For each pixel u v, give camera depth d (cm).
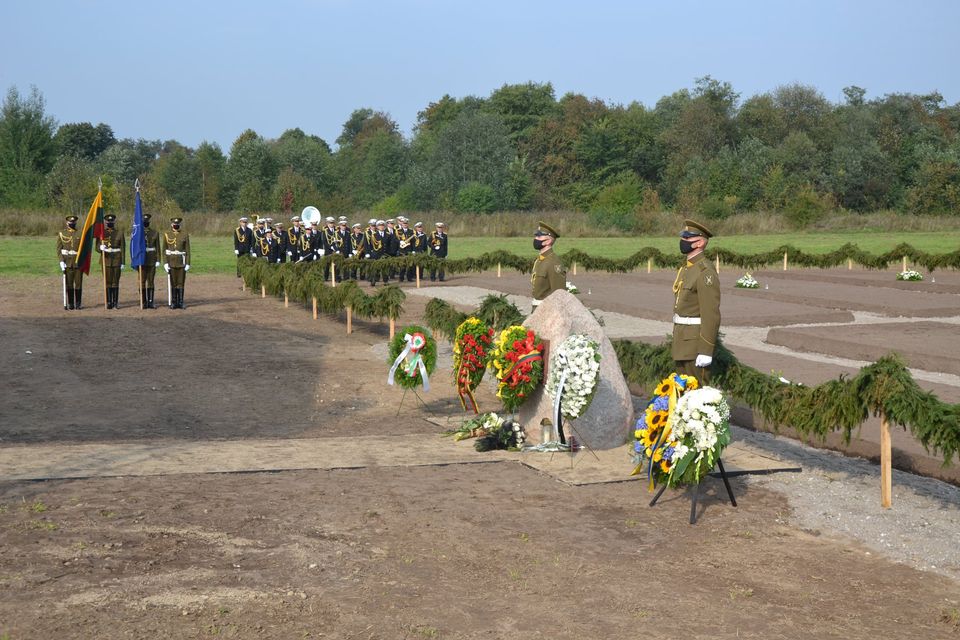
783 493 833
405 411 1232
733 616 563
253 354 1695
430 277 3328
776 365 1426
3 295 2495
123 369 1524
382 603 569
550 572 630
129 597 562
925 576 639
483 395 1330
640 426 836
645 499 809
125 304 2400
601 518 754
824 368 1398
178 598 563
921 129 9300
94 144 12862
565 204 8919
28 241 4566
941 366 1470
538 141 9581
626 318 2166
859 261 3406
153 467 879
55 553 632
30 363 1561
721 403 761
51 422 1145
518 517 750
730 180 8275
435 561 645
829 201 7831
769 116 9462
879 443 953
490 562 646
